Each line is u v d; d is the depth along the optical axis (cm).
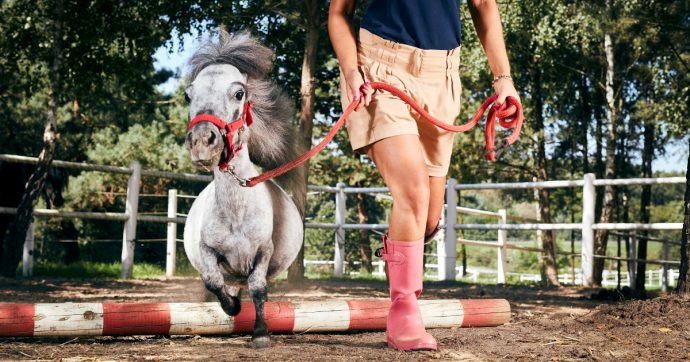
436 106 342
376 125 331
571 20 1695
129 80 1134
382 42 340
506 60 354
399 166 329
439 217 372
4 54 1098
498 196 2684
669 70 1584
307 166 498
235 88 374
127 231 1035
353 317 425
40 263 1223
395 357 329
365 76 342
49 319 375
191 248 434
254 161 448
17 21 1062
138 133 2292
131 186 1040
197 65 399
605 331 416
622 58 1880
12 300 642
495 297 761
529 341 388
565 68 1930
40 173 989
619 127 1989
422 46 338
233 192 390
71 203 2155
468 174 2131
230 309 395
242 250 393
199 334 409
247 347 373
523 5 1734
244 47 404
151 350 359
